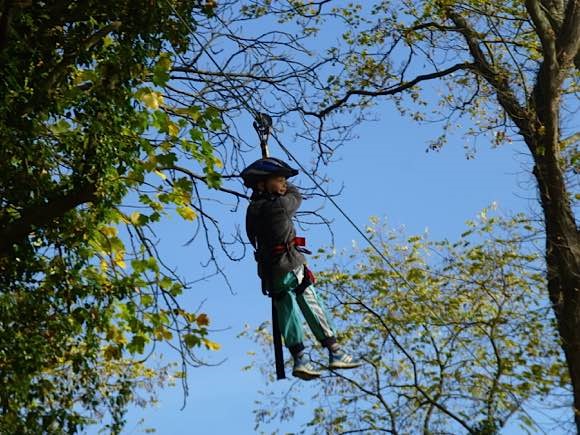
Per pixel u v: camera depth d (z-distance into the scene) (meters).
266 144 12.54
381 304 21.75
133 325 16.12
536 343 20.52
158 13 16.36
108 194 15.36
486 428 18.56
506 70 24.98
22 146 15.51
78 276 16.70
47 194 15.73
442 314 21.23
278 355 11.42
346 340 21.34
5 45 14.91
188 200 15.82
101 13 16.45
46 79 15.41
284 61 20.81
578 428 20.27
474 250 22.38
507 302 21.39
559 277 23.28
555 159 23.94
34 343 16.19
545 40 23.66
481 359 20.09
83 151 15.52
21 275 16.25
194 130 15.36
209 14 18.17
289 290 11.45
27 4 14.75
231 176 19.38
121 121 15.28
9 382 16.03
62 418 16.44
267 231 11.55
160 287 16.23
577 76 25.66
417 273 21.92
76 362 17.02
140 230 16.64
